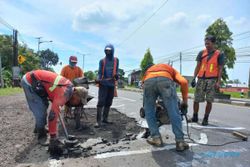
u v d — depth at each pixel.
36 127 5.00
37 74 4.54
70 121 6.47
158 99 4.74
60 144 4.07
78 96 4.95
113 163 3.72
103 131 5.55
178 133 4.24
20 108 9.13
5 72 31.88
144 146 4.45
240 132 5.70
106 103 6.34
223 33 24.02
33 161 3.78
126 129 5.75
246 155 4.13
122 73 6.77
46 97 4.60
